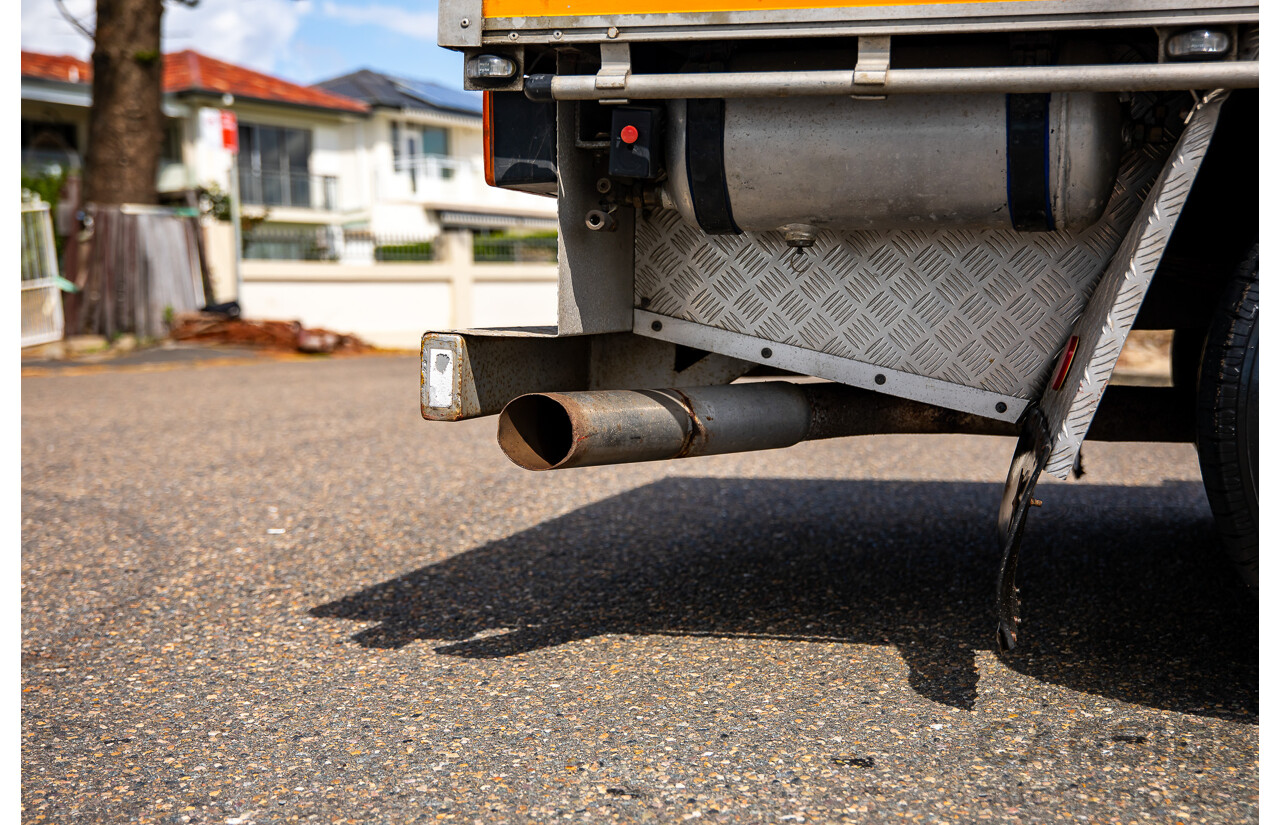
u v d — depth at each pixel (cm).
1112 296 232
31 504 537
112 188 1705
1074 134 238
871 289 280
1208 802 208
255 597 375
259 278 1878
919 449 677
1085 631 318
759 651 306
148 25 1691
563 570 404
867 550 424
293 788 222
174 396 1049
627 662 298
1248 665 286
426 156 3938
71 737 252
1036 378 272
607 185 278
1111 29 224
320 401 1004
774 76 237
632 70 257
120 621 349
